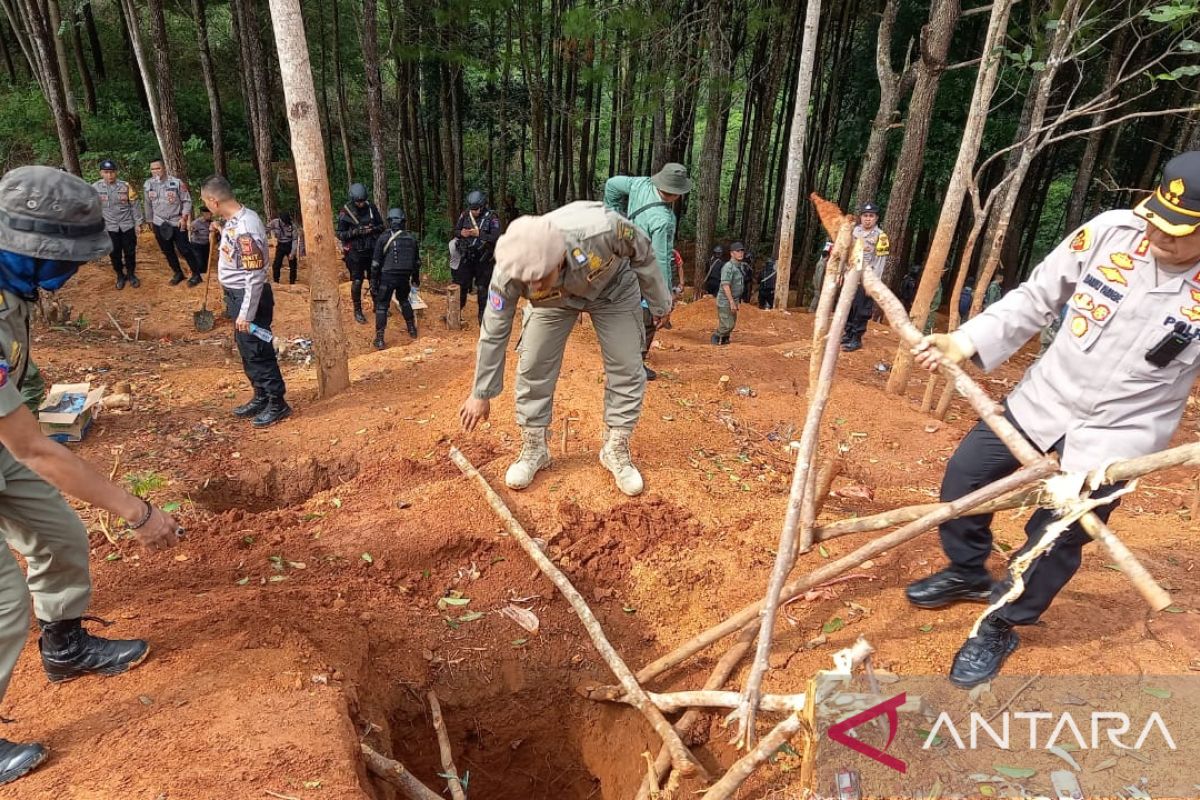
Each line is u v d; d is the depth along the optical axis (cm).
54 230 230
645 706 306
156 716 265
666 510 422
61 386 569
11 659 240
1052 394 262
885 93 1176
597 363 616
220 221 1110
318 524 424
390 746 305
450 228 1956
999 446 280
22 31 1725
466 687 351
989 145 1509
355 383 671
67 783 237
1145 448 250
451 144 1925
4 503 247
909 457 584
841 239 254
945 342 256
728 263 907
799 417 629
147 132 2012
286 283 1316
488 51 1570
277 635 315
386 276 932
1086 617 322
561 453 475
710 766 303
